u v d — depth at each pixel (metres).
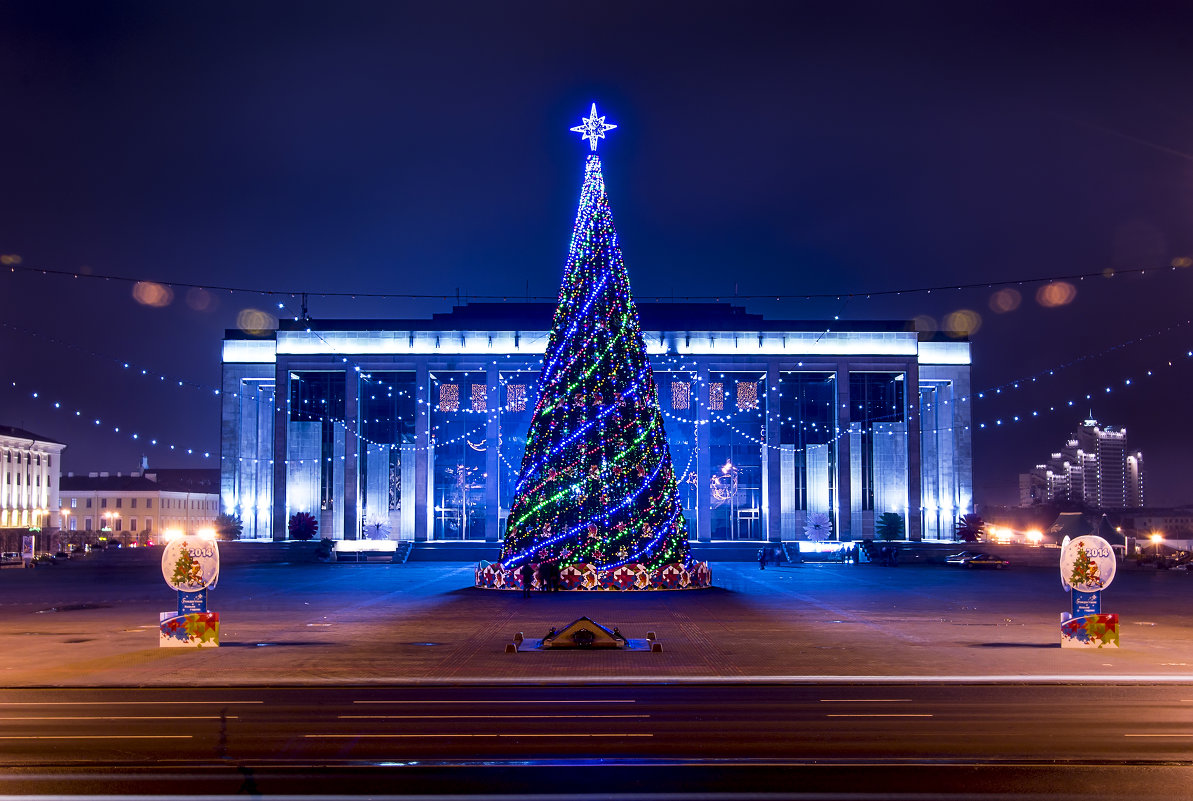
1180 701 20.11
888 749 15.66
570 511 48.09
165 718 18.41
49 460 139.00
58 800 12.98
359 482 95.25
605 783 13.70
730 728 17.31
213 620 28.73
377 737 16.66
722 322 97.19
